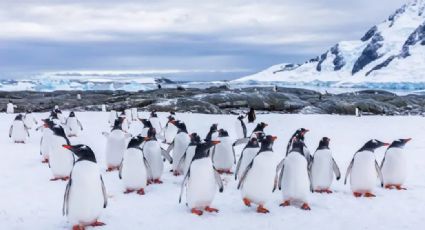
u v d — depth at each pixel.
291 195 9.66
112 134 13.23
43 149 15.03
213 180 9.10
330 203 10.21
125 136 13.45
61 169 12.02
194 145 11.60
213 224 8.63
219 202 10.19
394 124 30.59
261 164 9.15
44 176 12.79
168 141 19.98
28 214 9.17
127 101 49.72
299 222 8.84
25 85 157.38
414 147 19.69
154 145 11.77
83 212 7.90
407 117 37.25
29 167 14.22
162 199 10.30
